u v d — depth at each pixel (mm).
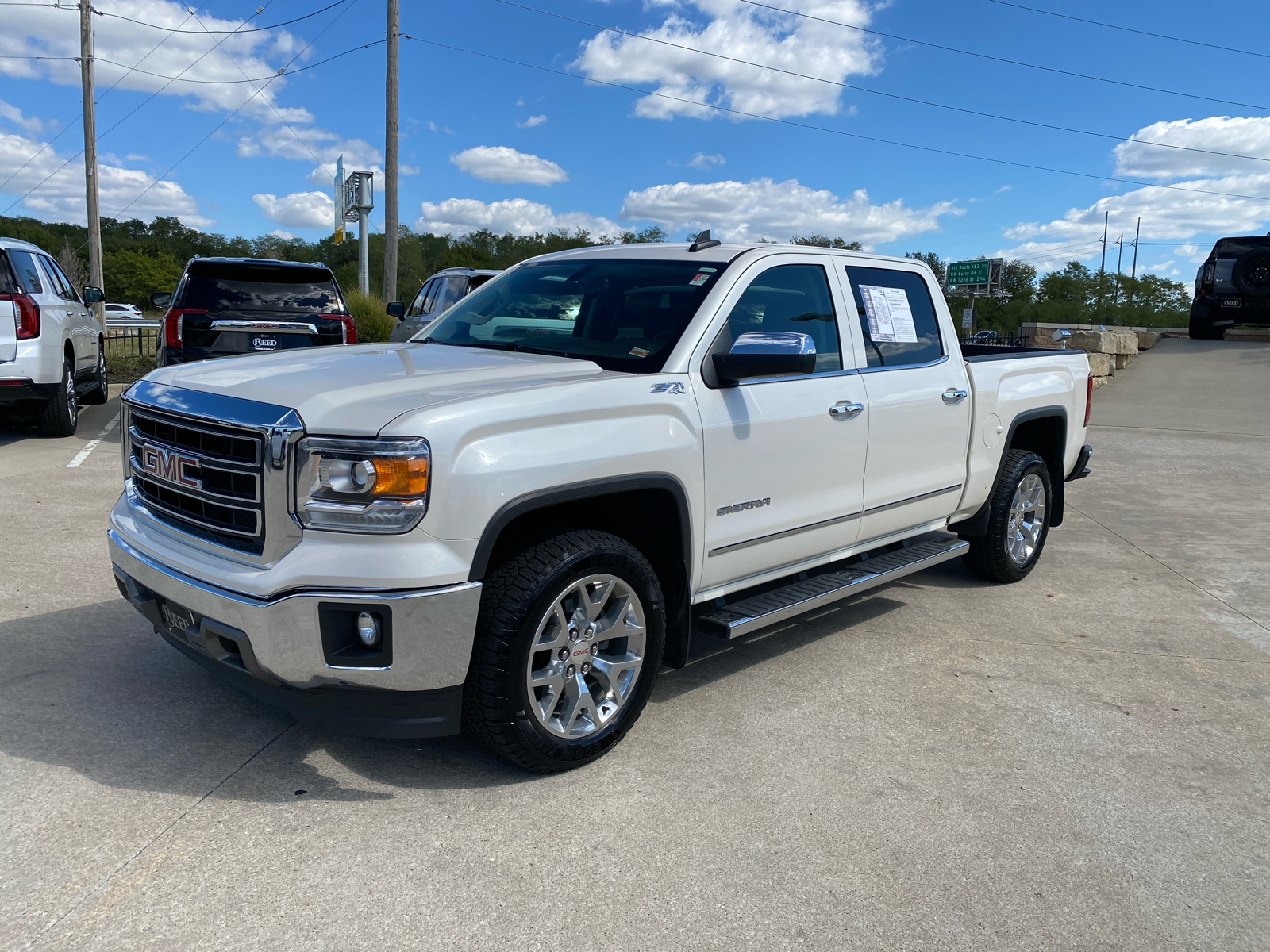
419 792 3020
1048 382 5598
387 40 18172
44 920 2312
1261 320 20812
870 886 2609
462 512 2730
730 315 3654
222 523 2930
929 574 5938
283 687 2852
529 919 2408
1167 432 12484
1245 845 2906
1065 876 2701
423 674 2750
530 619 2912
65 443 9062
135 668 3836
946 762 3369
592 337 3734
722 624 3613
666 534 3441
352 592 2662
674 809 2973
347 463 2672
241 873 2545
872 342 4352
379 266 64312
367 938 2311
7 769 3008
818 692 3971
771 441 3711
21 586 4742
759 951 2322
